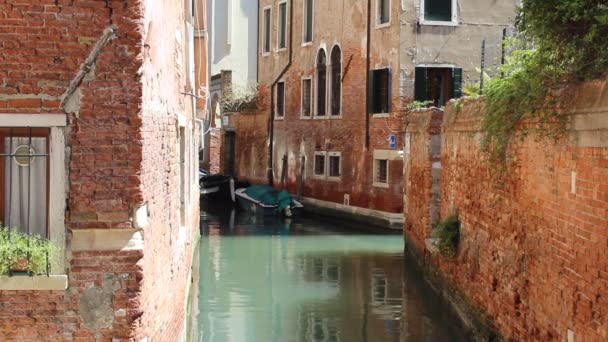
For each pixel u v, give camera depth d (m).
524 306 7.72
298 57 28.61
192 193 14.70
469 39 21.86
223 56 35.72
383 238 20.20
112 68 5.61
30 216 5.79
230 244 19.06
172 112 8.50
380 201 22.61
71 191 5.62
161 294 6.98
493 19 21.97
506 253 8.45
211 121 36.19
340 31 25.23
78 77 5.57
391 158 22.00
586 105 5.86
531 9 6.53
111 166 5.64
